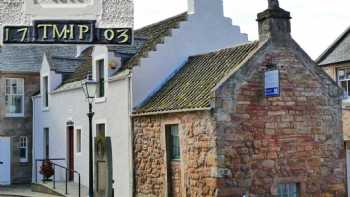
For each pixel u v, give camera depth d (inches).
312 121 695.7
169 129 728.3
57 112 1031.6
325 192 697.0
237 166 647.1
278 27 687.7
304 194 682.2
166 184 719.1
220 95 644.1
